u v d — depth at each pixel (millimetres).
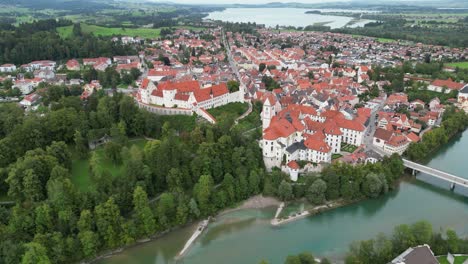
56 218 168750
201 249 170875
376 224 189375
